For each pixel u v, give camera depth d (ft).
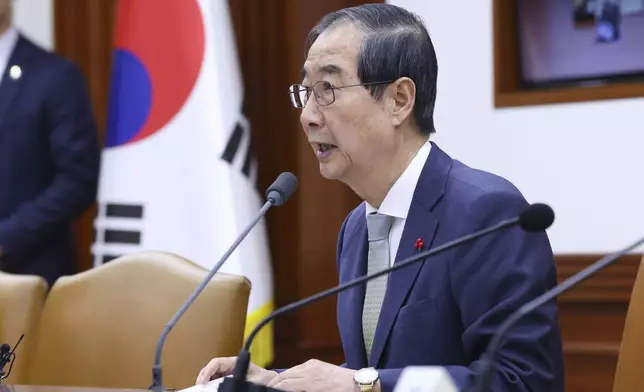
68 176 40.06
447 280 20.11
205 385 19.03
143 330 26.96
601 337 39.55
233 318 26.02
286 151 46.19
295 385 18.15
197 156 39.24
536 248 19.63
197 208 39.01
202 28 39.81
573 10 41.11
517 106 41.04
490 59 41.47
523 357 18.71
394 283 20.75
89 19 49.70
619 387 21.17
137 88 40.04
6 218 39.37
